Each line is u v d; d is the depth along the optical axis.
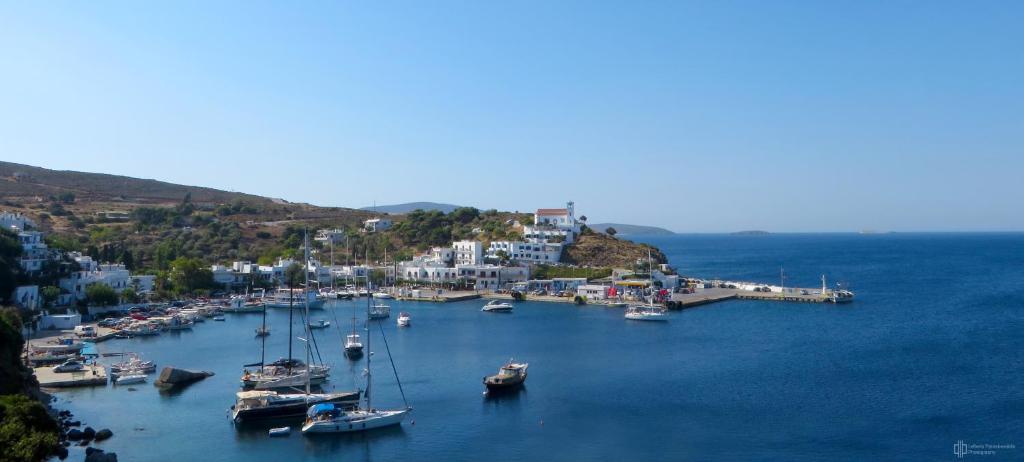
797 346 129.00
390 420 81.44
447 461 69.94
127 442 75.81
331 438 77.00
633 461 69.19
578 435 77.38
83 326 143.88
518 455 71.38
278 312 194.25
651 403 89.56
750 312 184.38
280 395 87.19
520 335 148.62
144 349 132.38
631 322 168.25
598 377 104.88
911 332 144.00
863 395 91.38
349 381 104.00
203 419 84.31
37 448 57.16
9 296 146.00
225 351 130.38
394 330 158.12
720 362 114.81
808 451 71.12
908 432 76.38
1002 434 75.19
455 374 108.56
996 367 106.75
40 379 100.56
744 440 74.69
